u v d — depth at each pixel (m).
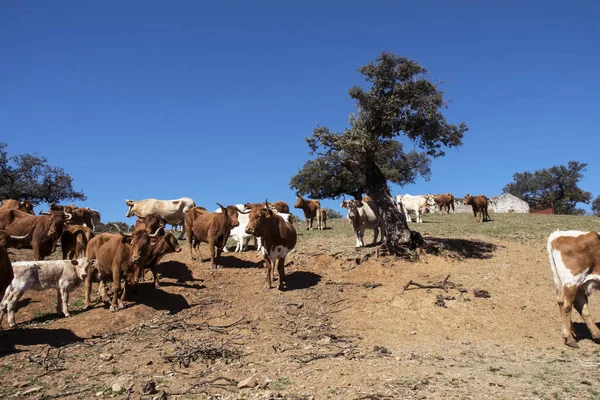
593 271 9.81
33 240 13.47
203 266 15.50
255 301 12.50
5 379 7.55
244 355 8.76
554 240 10.31
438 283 13.59
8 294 10.19
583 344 9.84
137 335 9.95
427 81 16.48
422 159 47.81
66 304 10.98
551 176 83.31
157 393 6.91
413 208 29.48
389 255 16.20
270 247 13.27
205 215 15.86
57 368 8.03
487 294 12.89
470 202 29.91
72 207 18.88
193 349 8.85
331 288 13.82
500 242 20.48
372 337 10.20
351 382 7.20
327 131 17.30
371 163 17.69
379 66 16.62
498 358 8.82
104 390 7.05
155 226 13.12
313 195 42.31
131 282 11.41
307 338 9.95
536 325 11.18
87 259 11.34
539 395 6.69
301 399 6.54
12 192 39.44
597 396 6.66
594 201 90.88
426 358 8.70
